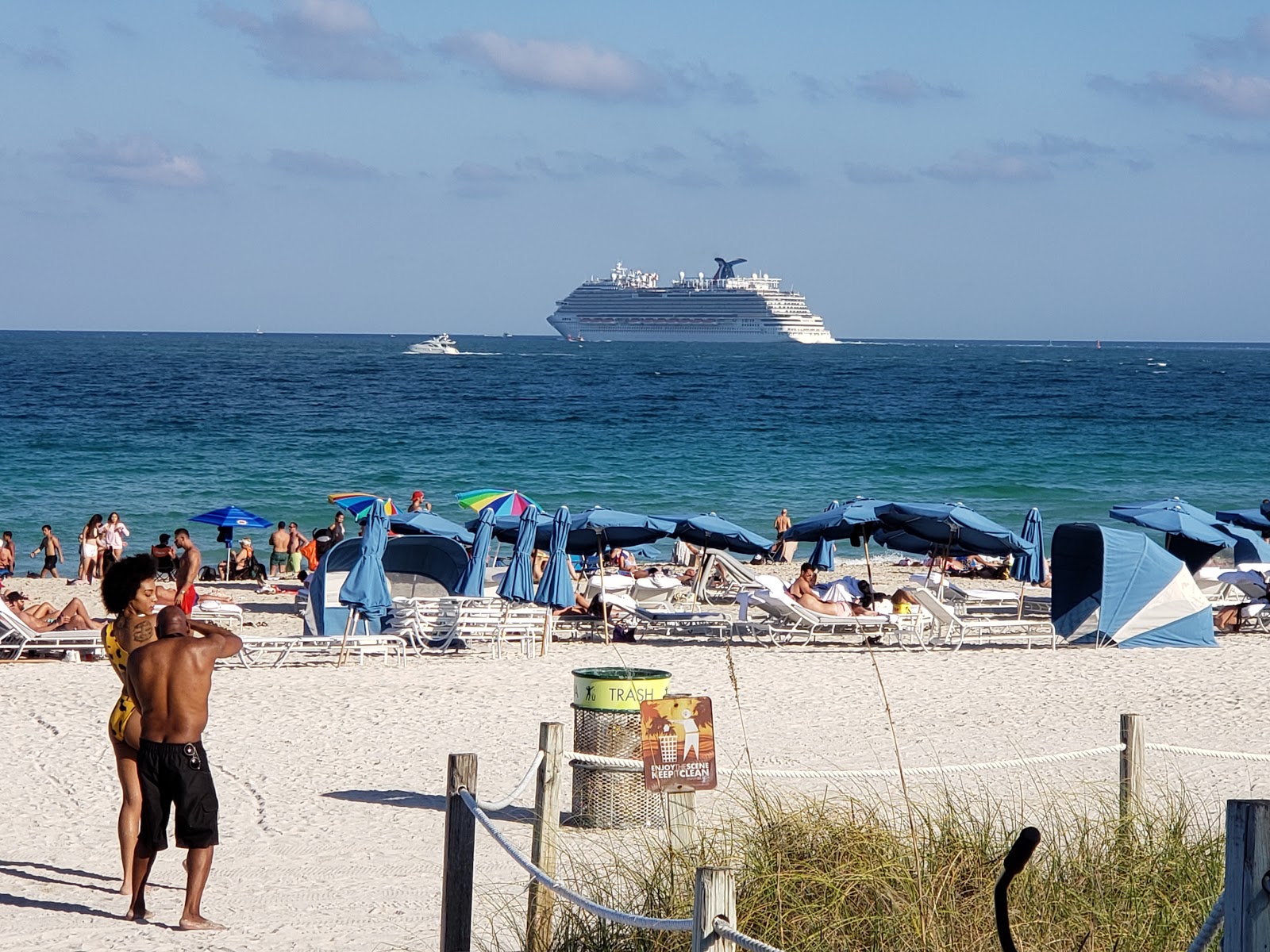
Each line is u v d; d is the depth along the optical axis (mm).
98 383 137125
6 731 16531
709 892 5352
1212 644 25875
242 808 13023
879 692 19922
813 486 64875
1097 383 168750
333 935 9188
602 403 119375
